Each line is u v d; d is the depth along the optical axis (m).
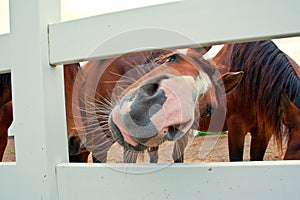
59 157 0.62
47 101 0.60
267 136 1.95
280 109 1.83
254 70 1.91
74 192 0.60
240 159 2.06
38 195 0.59
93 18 0.57
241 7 0.50
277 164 0.50
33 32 0.60
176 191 0.54
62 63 0.61
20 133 0.61
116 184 0.57
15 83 0.62
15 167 0.61
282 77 1.82
